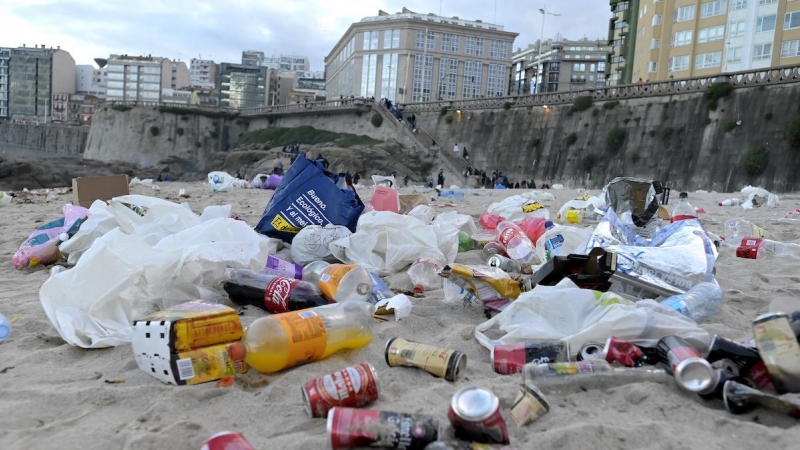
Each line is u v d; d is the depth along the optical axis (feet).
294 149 166.30
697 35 133.59
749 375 8.64
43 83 487.20
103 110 228.22
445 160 142.31
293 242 17.92
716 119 100.73
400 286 15.55
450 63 291.58
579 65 376.89
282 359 9.39
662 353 9.11
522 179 133.18
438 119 157.89
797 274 17.72
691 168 102.78
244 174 155.43
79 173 134.51
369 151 147.84
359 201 19.60
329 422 7.00
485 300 13.01
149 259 12.62
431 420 7.04
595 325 9.85
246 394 8.71
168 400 8.32
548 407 8.02
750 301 14.37
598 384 8.79
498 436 6.90
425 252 17.08
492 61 297.33
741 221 24.82
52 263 18.16
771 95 93.97
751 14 121.29
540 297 10.79
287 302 12.19
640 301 11.03
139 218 17.87
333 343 10.11
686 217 18.54
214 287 14.29
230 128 221.66
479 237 21.71
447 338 11.25
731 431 7.36
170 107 216.54
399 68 287.69
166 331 8.86
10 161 126.62
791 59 115.44
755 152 92.94
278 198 19.03
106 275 11.70
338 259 17.42
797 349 8.13
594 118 120.67
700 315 11.80
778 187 89.92
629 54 165.99
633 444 7.19
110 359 10.33
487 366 9.93
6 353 10.61
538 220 20.38
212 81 597.11
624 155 113.70
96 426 7.73
